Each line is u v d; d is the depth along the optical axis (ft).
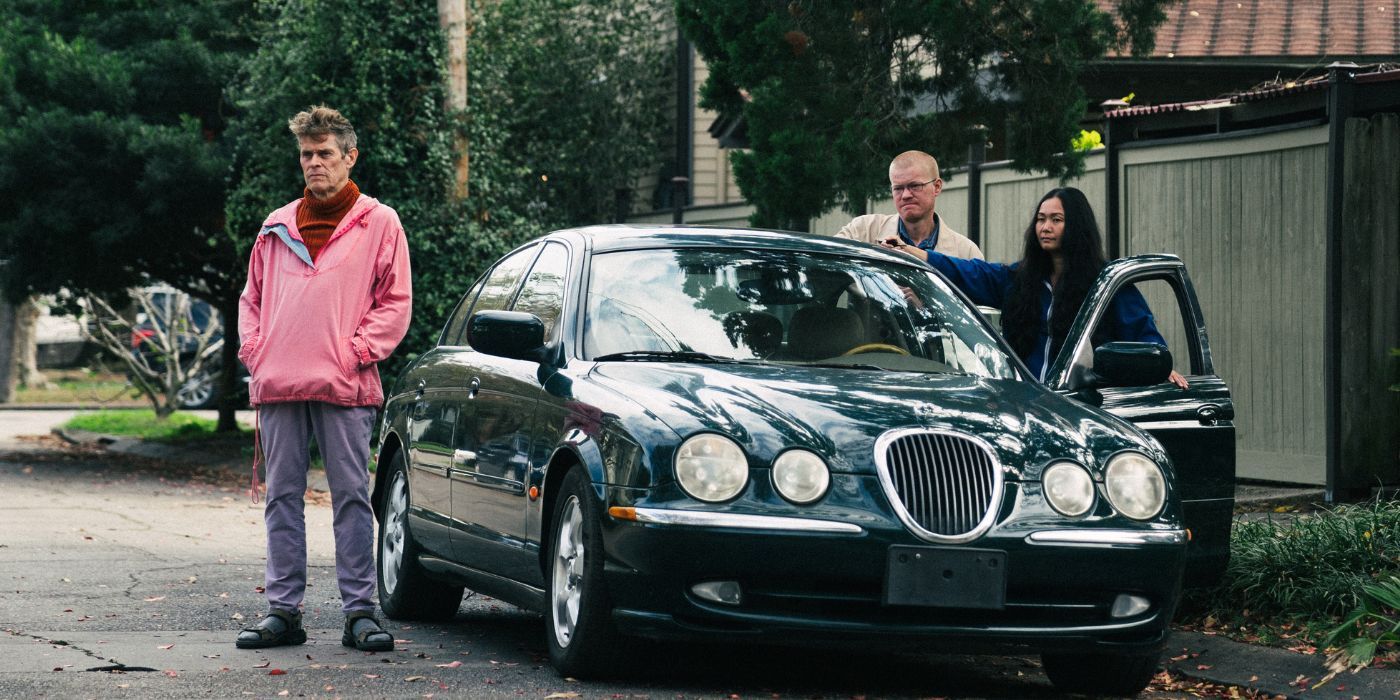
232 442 72.33
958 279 25.95
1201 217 40.93
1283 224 38.68
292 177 60.03
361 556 22.90
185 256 70.64
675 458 18.70
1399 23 57.47
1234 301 40.09
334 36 60.03
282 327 22.57
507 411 22.49
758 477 18.63
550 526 20.80
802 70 42.75
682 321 22.17
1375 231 35.96
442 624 26.40
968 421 19.52
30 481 56.80
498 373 23.26
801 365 21.57
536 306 23.94
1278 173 38.78
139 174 63.87
